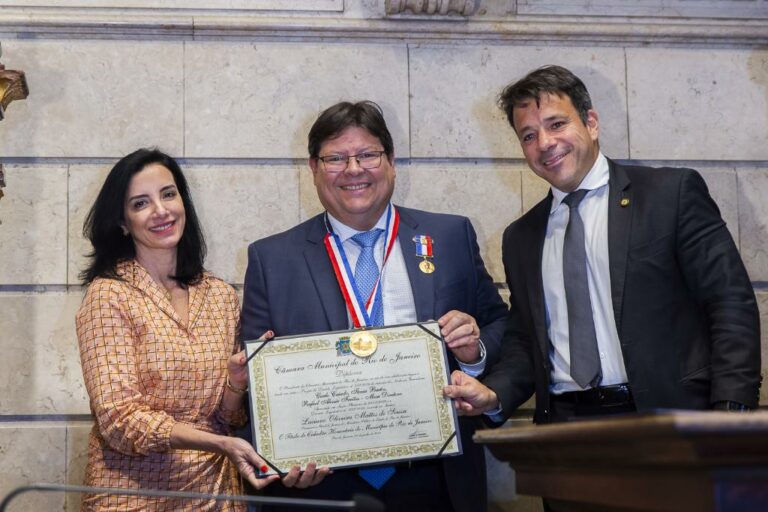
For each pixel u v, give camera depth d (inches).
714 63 159.0
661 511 50.9
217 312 121.0
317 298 115.2
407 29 152.4
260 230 149.7
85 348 112.9
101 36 149.0
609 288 113.3
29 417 143.6
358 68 153.2
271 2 151.3
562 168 116.6
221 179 149.7
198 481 113.3
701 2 158.7
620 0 157.6
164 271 123.0
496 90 155.4
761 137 158.7
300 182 150.9
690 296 112.3
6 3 147.0
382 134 117.2
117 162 134.0
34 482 141.8
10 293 144.9
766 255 156.9
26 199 146.1
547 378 116.8
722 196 157.5
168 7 149.6
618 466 55.2
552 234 121.4
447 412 107.2
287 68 152.0
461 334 109.8
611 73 157.3
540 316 118.8
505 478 149.5
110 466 111.9
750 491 45.8
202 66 150.5
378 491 110.0
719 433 44.3
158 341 113.2
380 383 107.5
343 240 119.3
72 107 147.9
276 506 113.0
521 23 154.6
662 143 157.2
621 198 115.5
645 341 109.3
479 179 154.5
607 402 111.5
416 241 117.8
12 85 129.3
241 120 150.6
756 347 105.9
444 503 111.9
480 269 123.3
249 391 106.7
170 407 113.0
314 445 105.7
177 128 149.3
